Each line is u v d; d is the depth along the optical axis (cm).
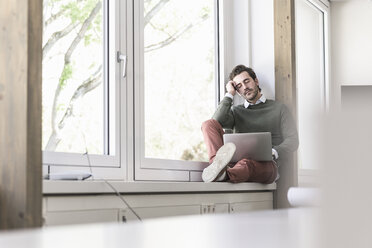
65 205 208
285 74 409
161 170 337
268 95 413
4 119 180
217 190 318
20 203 176
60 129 273
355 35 581
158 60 348
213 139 363
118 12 310
